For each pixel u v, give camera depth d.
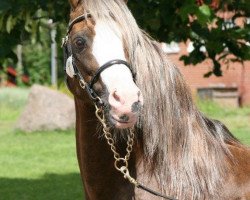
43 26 7.00
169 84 3.50
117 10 3.42
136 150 3.60
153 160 3.55
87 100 3.53
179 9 5.65
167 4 5.75
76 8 3.62
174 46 7.23
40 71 31.89
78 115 3.74
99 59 3.34
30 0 5.83
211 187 3.49
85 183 3.75
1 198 9.20
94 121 3.62
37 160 12.40
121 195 3.62
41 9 5.98
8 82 32.75
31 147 13.98
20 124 16.34
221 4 6.26
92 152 3.66
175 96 3.53
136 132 3.57
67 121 16.12
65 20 5.95
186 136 3.56
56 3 5.90
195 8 5.21
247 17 6.62
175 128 3.54
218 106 20.48
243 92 22.50
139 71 3.39
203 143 3.60
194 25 6.13
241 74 22.45
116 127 3.26
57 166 11.74
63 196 9.25
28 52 32.12
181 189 3.50
